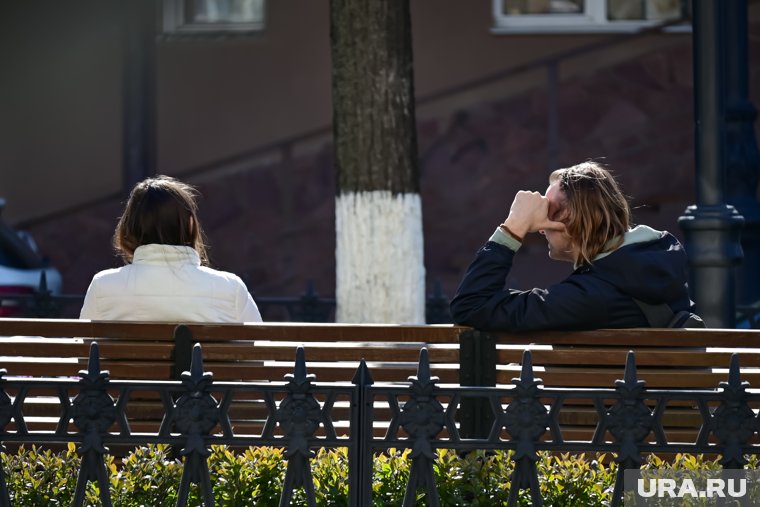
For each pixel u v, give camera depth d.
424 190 36.31
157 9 38.19
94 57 39.22
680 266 11.57
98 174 39.31
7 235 27.56
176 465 10.96
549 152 34.75
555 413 10.02
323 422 10.05
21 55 39.16
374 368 11.59
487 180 36.31
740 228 16.66
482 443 9.99
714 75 16.34
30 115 39.31
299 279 36.38
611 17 37.50
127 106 35.56
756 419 10.02
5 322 11.42
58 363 11.78
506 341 11.45
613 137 36.19
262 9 38.78
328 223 37.06
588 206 11.61
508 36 37.50
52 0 39.12
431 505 9.97
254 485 10.86
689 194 33.06
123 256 12.77
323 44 38.47
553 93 34.81
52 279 27.81
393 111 17.58
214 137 38.69
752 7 35.50
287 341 11.49
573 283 11.45
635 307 11.47
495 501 10.67
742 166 21.20
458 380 11.58
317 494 10.77
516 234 11.67
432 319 21.55
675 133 35.88
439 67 37.59
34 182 39.31
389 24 17.53
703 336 11.12
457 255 35.44
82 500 10.00
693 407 11.56
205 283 12.20
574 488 10.74
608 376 11.36
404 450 11.24
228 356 11.41
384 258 17.66
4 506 10.20
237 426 11.71
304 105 38.50
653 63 36.38
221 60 38.69
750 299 21.28
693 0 16.52
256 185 37.91
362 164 17.61
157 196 12.38
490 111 36.75
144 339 11.52
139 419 11.71
